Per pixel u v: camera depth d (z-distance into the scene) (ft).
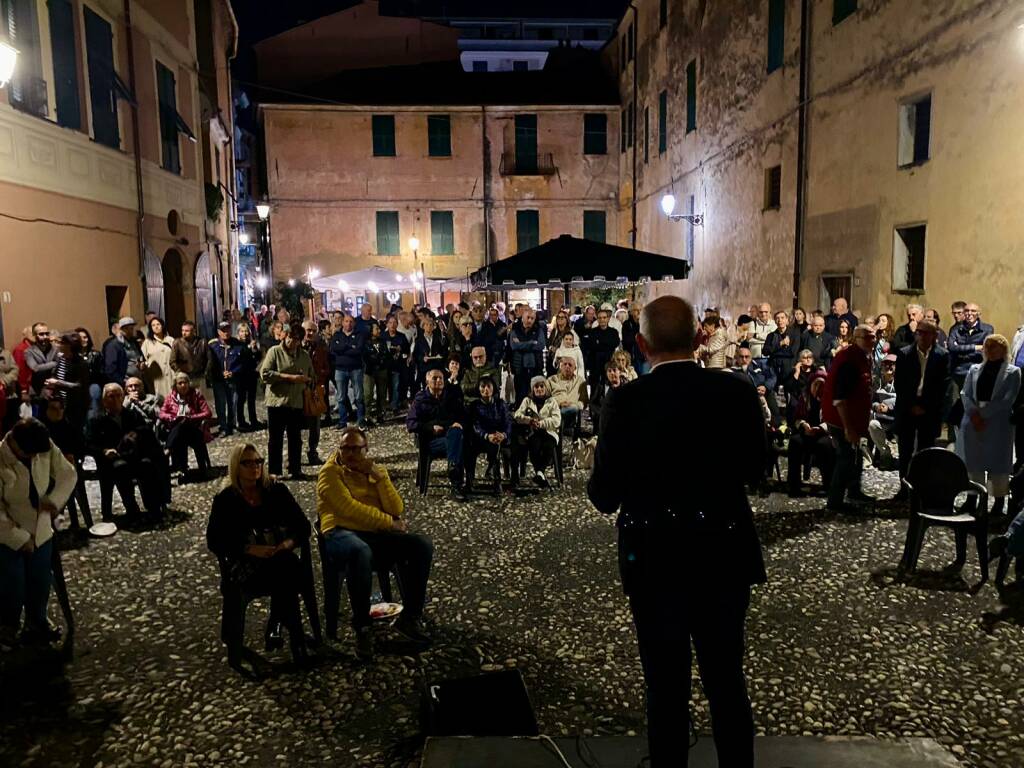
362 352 40.40
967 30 32.91
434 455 26.12
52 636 15.89
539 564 19.53
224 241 69.87
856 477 23.93
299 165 91.97
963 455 22.80
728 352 36.42
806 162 47.47
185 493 27.20
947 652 14.47
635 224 88.74
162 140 48.98
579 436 33.53
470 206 93.76
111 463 23.48
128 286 42.37
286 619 14.56
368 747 11.89
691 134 69.46
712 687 7.97
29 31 32.86
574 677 13.88
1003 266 31.19
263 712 12.95
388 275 71.36
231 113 76.74
